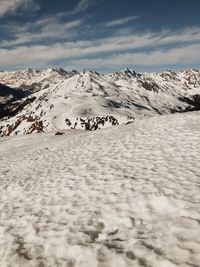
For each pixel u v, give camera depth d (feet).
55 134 174.29
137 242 27.04
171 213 30.58
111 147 63.87
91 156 60.54
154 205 32.99
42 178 53.06
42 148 92.58
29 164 70.23
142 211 32.35
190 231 26.63
